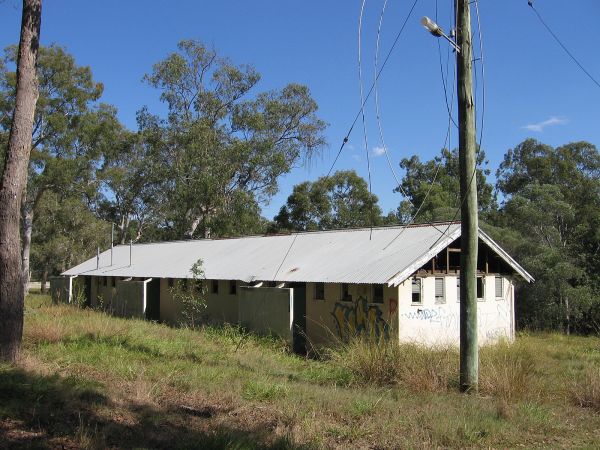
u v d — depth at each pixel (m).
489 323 20.55
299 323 20.31
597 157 44.22
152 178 43.12
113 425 6.98
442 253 19.11
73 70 39.69
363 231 23.19
